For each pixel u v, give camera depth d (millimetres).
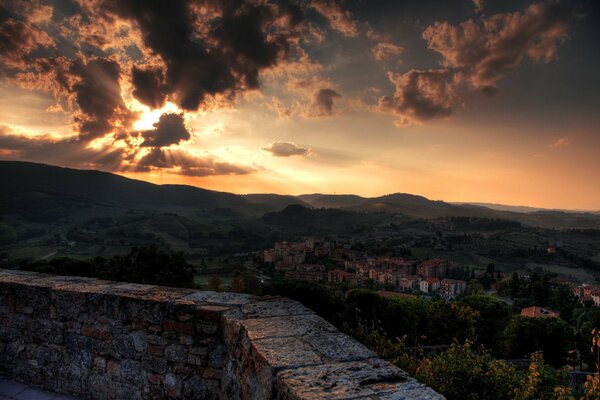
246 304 3719
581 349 23969
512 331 27453
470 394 4371
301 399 1858
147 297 3807
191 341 3535
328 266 152625
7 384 4184
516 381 4469
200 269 124688
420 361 4875
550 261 180125
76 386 3988
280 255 156625
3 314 4398
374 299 26547
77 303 4035
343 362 2365
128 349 3781
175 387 3555
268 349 2570
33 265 25469
